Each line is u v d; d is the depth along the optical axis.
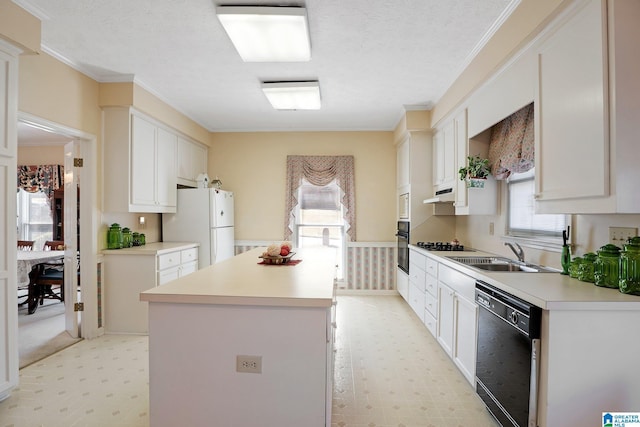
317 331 1.57
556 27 1.77
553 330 1.47
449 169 3.55
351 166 5.03
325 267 2.36
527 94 2.09
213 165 5.23
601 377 1.48
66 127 2.88
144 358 2.82
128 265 3.38
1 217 2.10
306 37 2.39
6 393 2.20
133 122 3.38
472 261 2.77
